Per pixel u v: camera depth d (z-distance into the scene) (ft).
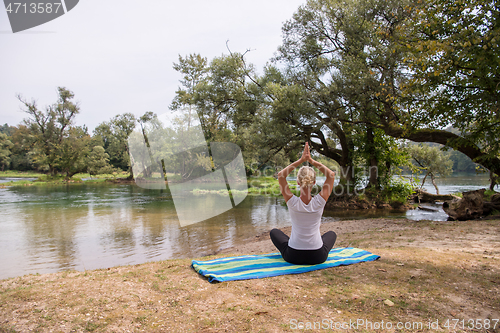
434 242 17.95
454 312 8.11
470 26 29.43
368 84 48.60
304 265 12.08
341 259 13.05
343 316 7.88
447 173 81.61
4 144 260.01
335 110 54.65
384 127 50.93
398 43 38.29
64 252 26.81
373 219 35.14
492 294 9.25
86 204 63.82
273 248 22.79
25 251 27.25
